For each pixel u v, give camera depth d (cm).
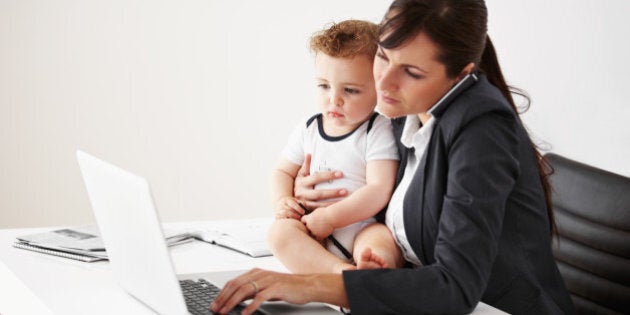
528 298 130
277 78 318
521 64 279
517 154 123
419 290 115
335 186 153
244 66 314
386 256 140
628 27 242
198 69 310
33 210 299
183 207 317
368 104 147
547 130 270
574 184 165
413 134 140
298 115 323
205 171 317
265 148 322
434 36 117
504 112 122
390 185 148
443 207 121
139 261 119
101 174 123
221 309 114
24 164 296
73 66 296
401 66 121
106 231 130
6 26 286
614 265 154
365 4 319
